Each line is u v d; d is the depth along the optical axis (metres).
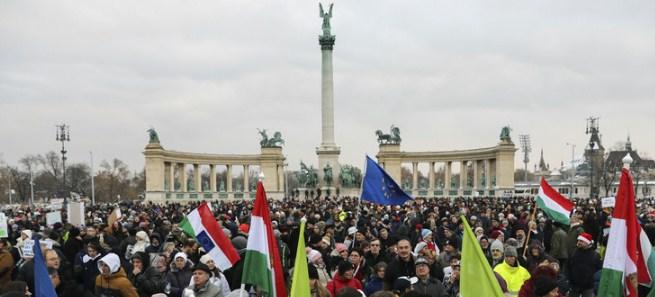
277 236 20.98
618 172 172.00
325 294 12.71
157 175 128.25
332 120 128.38
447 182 144.12
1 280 17.70
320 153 127.75
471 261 11.23
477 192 136.50
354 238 23.80
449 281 17.73
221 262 17.11
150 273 17.23
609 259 12.24
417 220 31.38
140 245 22.11
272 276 13.75
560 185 180.50
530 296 11.93
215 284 15.74
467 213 41.97
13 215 57.59
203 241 17.34
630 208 12.23
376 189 23.34
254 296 15.58
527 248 22.62
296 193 131.25
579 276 20.33
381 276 16.83
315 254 18.02
